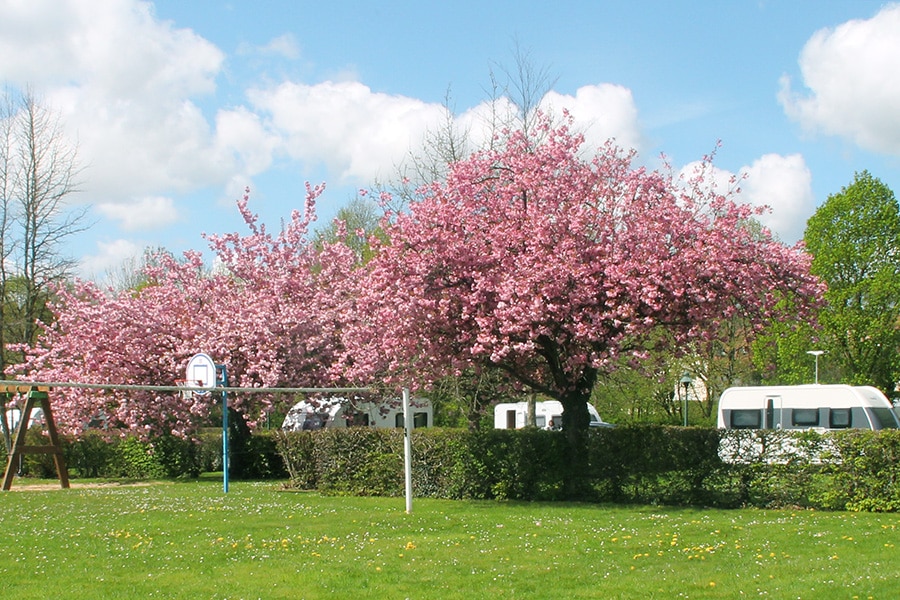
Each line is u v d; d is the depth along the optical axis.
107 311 23.12
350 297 24.08
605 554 10.05
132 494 18.31
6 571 9.34
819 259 30.27
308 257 25.72
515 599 7.94
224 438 19.33
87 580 8.90
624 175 15.56
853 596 7.73
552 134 16.02
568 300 14.09
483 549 10.52
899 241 29.61
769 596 7.81
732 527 12.07
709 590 8.11
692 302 13.97
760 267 14.23
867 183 29.97
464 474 16.97
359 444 18.38
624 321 14.09
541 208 15.07
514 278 14.21
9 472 20.36
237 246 25.38
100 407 23.52
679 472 15.31
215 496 17.73
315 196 26.08
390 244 15.83
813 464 14.52
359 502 16.33
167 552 10.51
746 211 14.37
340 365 19.56
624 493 15.77
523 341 14.73
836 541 10.77
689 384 37.41
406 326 14.97
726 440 15.12
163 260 25.73
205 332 23.28
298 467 19.58
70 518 13.77
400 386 17.69
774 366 33.66
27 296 26.73
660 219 14.39
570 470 16.17
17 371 30.12
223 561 9.93
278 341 22.89
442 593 8.20
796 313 15.17
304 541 11.30
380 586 8.50
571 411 16.31
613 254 14.34
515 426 34.47
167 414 23.14
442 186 16.42
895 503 13.80
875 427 25.89
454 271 15.02
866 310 29.84
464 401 22.53
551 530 12.06
